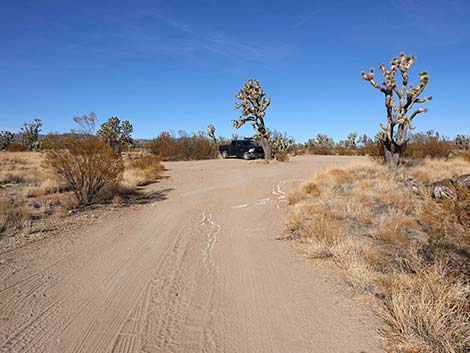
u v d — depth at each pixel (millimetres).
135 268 5281
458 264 4305
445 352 2943
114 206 10148
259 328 3572
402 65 12398
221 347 3254
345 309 3896
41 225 7789
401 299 3646
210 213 9211
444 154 17812
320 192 10109
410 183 10023
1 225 7340
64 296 4316
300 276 4902
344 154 41406
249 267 5301
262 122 25844
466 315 3410
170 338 3406
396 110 12727
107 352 3180
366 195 9055
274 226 7742
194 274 5051
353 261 4953
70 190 12125
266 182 14352
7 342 3316
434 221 5219
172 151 33000
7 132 46281
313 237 6227
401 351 3078
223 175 17641
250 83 25453
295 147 45281
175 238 6922
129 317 3811
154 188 13781
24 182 13961
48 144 10422
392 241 5734
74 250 6125
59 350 3201
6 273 5035
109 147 11367
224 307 4039
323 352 3131
